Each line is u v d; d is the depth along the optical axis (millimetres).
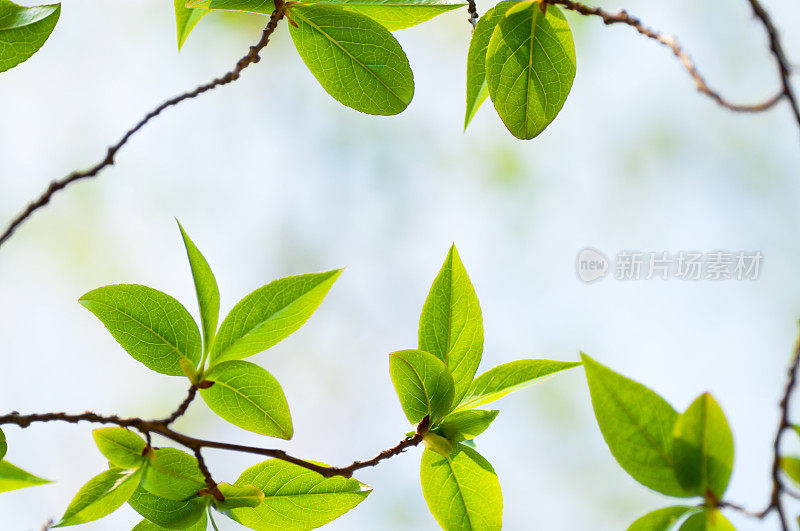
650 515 1144
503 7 1208
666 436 1144
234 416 1188
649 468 1144
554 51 1207
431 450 1193
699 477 1143
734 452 1141
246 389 1188
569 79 1210
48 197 1181
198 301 1183
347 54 1228
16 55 1200
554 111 1214
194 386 1183
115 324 1184
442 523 1194
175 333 1187
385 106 1235
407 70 1229
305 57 1229
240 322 1186
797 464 1141
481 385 1200
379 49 1226
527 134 1217
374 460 1186
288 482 1191
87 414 1162
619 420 1145
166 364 1187
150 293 1184
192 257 1180
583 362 1146
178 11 1229
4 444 1163
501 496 1193
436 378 1188
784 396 1134
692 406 1142
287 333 1188
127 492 1165
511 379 1197
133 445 1171
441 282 1201
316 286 1186
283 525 1191
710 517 1139
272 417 1189
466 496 1194
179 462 1175
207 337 1185
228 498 1178
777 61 1150
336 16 1220
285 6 1218
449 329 1201
